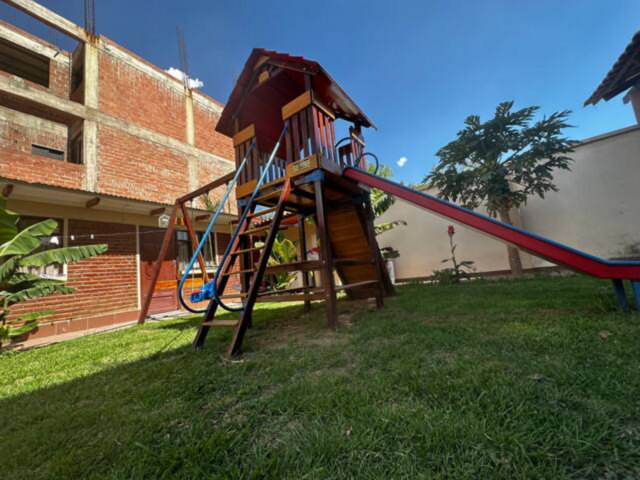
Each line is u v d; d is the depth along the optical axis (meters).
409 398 1.35
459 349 1.92
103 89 7.70
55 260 4.10
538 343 1.87
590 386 1.28
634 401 1.15
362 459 0.99
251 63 4.02
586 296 3.28
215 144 10.28
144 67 8.73
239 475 0.97
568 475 0.86
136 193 7.91
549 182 6.14
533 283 5.14
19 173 6.01
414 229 8.70
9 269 3.79
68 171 6.73
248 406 1.46
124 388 1.86
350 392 1.46
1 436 1.42
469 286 5.85
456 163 6.70
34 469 1.14
